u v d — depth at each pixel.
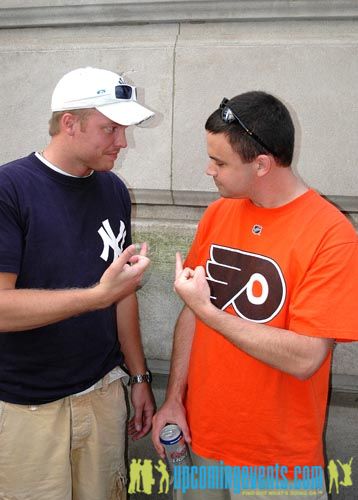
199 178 2.47
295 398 1.73
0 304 1.67
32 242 1.74
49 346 1.86
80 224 1.85
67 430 1.96
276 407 1.73
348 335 1.55
